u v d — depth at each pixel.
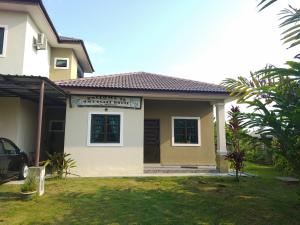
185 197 7.41
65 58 15.47
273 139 5.39
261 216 5.75
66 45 15.16
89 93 11.50
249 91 5.29
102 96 11.88
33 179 7.38
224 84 5.85
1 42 10.84
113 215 5.76
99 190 8.21
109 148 11.64
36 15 11.42
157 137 14.12
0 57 10.66
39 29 12.73
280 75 3.86
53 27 12.65
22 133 11.85
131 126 11.93
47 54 14.58
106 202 6.79
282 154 5.26
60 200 6.95
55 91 10.43
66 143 11.38
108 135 11.77
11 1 10.27
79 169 11.28
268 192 8.16
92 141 11.59
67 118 11.54
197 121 14.44
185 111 14.43
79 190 8.19
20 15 11.05
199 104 14.58
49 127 15.22
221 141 12.58
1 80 8.50
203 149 14.22
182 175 11.58
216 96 12.30
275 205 6.60
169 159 13.92
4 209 6.13
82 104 11.70
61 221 5.36
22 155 10.15
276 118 4.88
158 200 7.05
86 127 11.59
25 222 5.28
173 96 12.00
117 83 12.43
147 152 13.91
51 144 15.04
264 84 5.34
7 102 11.44
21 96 11.56
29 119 12.81
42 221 5.34
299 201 6.64
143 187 8.77
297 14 3.49
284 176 11.41
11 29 10.91
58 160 10.57
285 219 5.55
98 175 11.35
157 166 13.62
